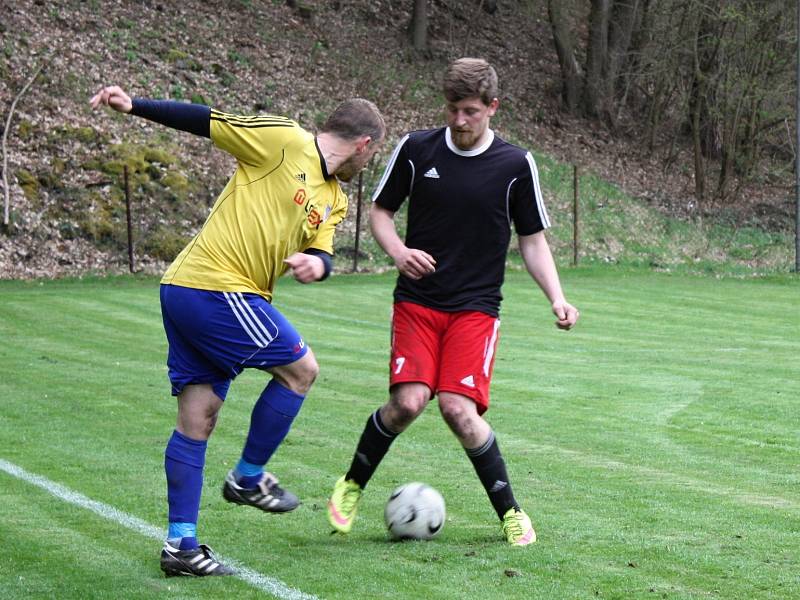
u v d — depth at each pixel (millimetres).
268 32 51219
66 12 44625
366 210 42375
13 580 7223
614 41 56812
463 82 7945
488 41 59594
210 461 11539
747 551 8141
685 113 54000
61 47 42281
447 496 10094
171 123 7219
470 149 8266
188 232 37344
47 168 36719
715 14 50719
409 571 7469
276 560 7781
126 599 6801
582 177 50719
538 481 10852
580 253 43938
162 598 6820
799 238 42250
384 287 32906
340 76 50625
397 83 52062
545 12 62719
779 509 9695
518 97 55969
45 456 11508
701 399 16250
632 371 19156
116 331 22812
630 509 9656
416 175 8305
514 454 12242
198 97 44156
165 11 48656
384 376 18062
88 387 16172
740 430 13875
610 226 47219
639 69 55781
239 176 7398
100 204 36500
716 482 10922
